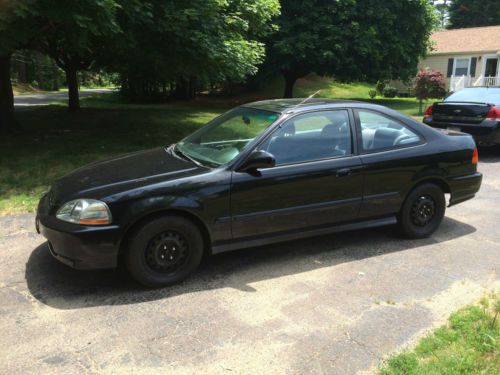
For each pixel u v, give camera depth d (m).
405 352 2.96
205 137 4.73
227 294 3.78
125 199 3.66
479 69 29.48
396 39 22.52
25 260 4.39
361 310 3.52
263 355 2.97
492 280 4.03
